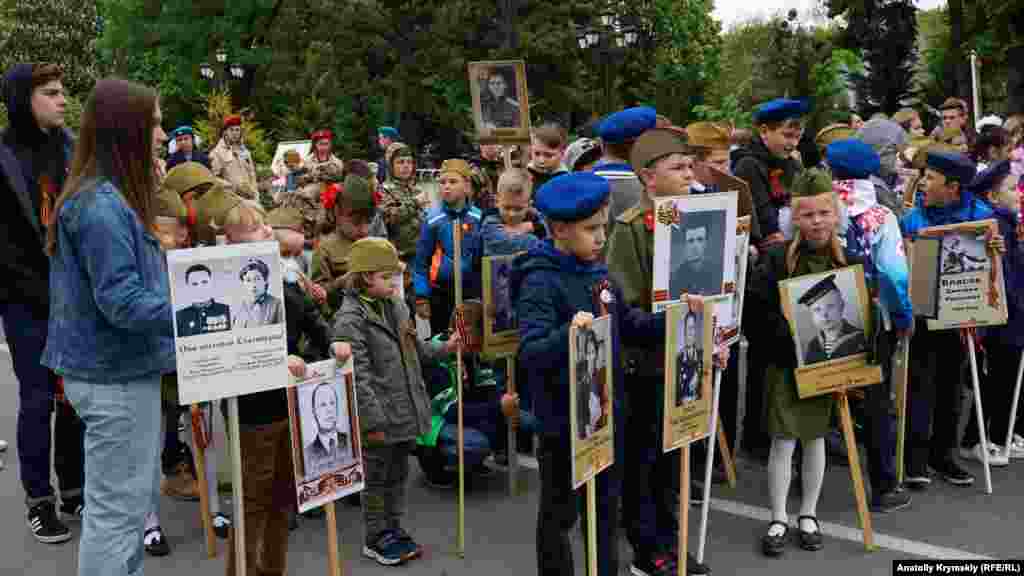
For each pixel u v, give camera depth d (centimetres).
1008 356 596
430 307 620
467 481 579
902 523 504
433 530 504
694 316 396
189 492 548
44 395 483
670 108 2619
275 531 406
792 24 2669
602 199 351
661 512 449
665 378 385
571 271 359
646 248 417
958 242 534
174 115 3925
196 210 423
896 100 2545
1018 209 619
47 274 478
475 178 712
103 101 322
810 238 460
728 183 522
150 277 328
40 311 477
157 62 4038
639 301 416
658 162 413
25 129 484
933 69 2839
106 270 313
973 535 487
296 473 376
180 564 462
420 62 3828
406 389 463
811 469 473
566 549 369
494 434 586
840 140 520
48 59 4281
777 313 463
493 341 503
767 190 575
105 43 3972
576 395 329
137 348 332
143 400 336
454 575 448
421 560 466
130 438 333
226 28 3769
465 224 605
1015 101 2338
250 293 336
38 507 487
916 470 554
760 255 541
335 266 540
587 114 3822
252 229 397
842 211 491
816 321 456
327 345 437
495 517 522
